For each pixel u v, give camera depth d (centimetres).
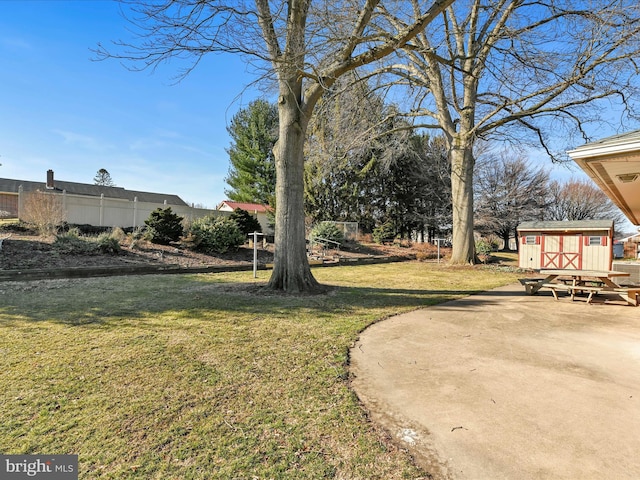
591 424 237
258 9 657
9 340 393
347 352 381
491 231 2755
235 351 374
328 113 1211
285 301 640
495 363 355
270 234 1962
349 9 684
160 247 1267
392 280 996
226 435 221
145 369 320
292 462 196
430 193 2631
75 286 766
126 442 211
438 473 188
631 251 2578
